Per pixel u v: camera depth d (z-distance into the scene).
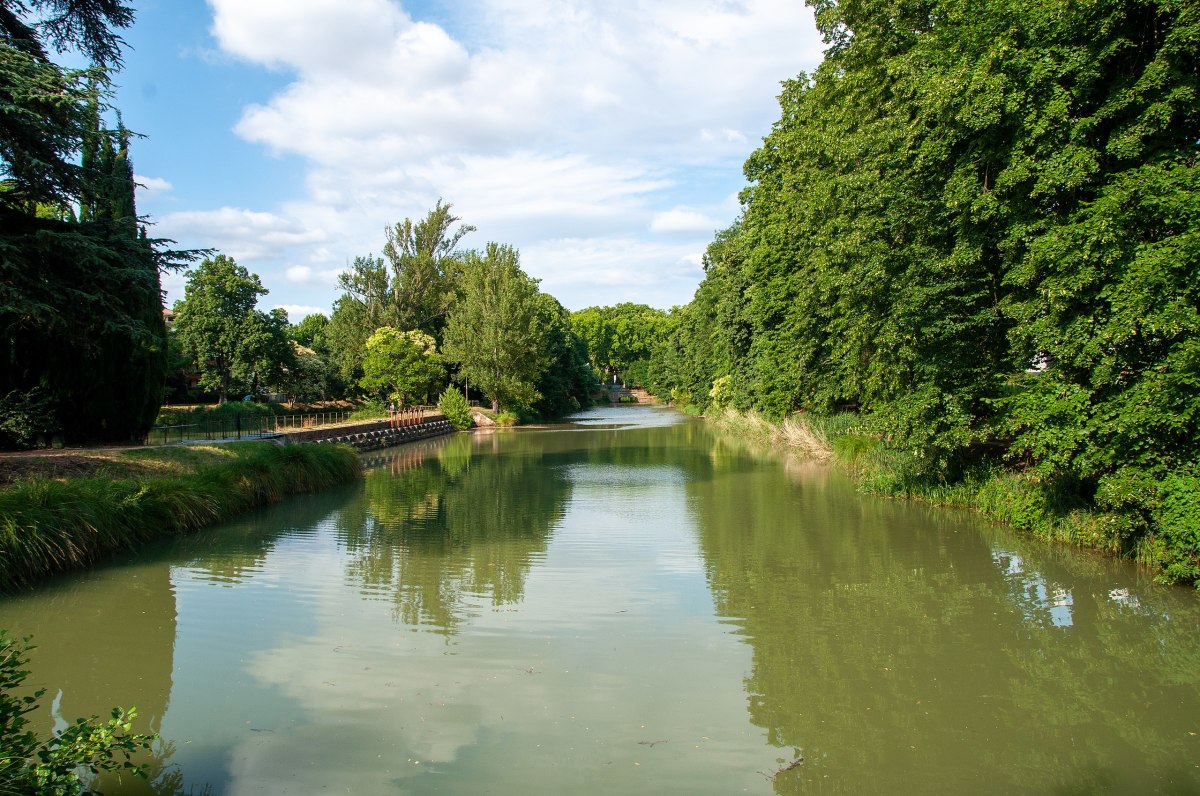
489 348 51.66
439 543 12.63
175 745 5.50
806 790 4.83
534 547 12.29
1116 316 9.07
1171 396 8.66
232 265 41.56
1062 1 10.04
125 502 12.08
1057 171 10.19
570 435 41.81
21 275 12.03
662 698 6.30
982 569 10.41
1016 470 14.36
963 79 11.70
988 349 13.66
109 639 7.77
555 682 6.62
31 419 15.58
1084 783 4.94
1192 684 6.52
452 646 7.56
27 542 9.80
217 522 14.29
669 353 78.38
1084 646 7.45
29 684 6.64
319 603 9.06
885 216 14.31
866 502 16.27
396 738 5.57
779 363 30.39
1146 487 9.05
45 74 11.37
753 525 13.98
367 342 48.38
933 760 5.26
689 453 29.66
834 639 7.74
